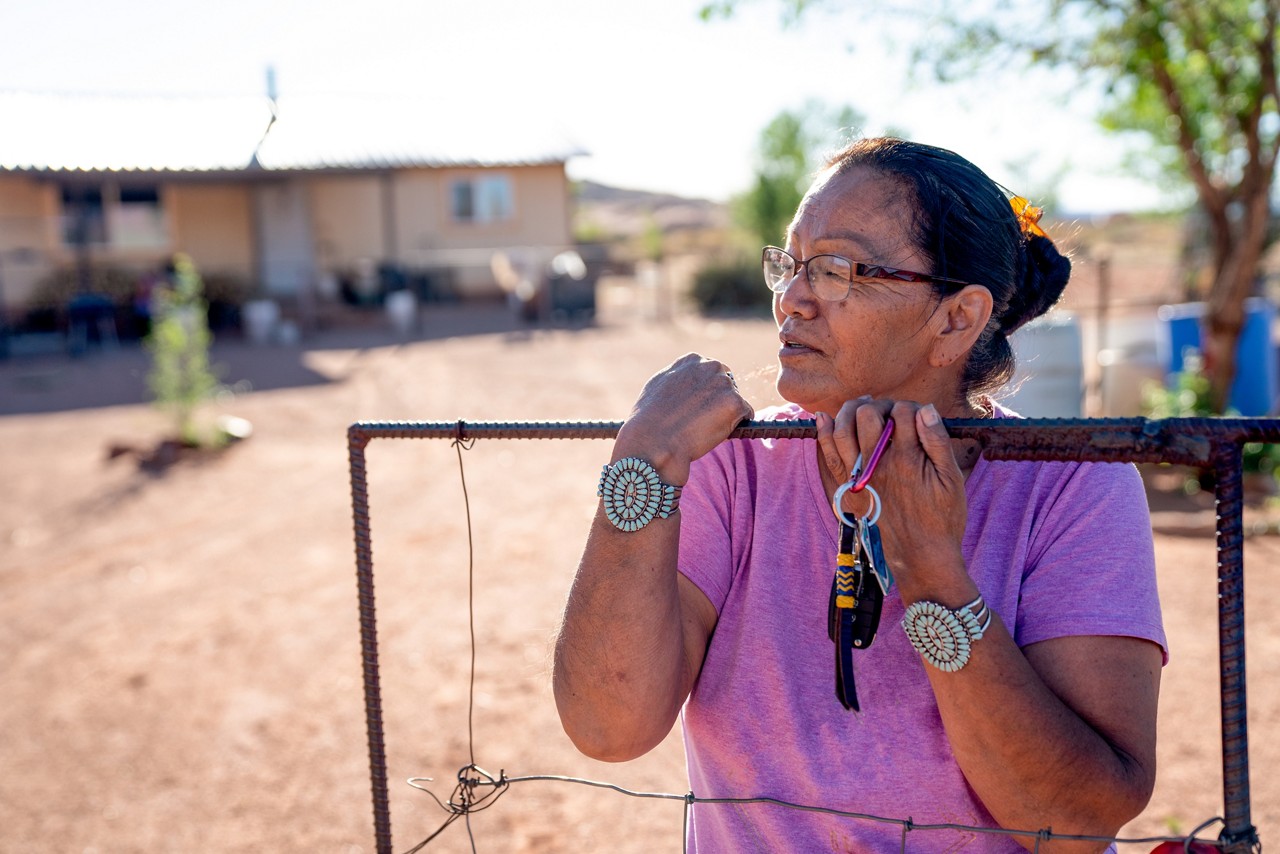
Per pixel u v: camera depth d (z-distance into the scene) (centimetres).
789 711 154
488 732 493
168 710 552
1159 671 144
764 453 168
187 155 2377
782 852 154
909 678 151
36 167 2194
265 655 614
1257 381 982
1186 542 695
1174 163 1224
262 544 839
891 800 150
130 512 966
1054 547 148
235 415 1407
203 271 2455
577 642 148
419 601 679
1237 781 122
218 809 452
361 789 457
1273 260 1672
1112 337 1088
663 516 145
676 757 461
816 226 155
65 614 711
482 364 1770
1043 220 185
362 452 172
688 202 8356
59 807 462
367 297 2528
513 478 1002
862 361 155
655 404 147
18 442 1291
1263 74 769
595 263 2759
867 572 139
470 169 2673
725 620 162
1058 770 133
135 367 1894
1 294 2289
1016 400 902
